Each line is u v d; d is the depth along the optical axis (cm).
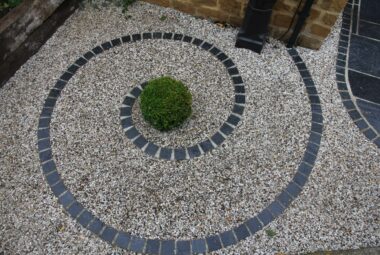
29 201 282
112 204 282
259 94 356
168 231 271
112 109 341
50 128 326
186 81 364
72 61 376
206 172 302
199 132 327
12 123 327
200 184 295
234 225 274
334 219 280
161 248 263
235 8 397
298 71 377
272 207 284
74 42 394
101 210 279
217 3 400
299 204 287
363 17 436
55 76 362
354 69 382
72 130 325
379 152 321
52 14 388
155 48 392
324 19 362
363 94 361
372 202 290
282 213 282
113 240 265
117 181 295
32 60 374
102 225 272
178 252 262
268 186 296
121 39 399
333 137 328
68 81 359
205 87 360
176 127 329
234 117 338
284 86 363
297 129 332
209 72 372
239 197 289
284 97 354
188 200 286
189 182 296
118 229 271
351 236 272
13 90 350
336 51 397
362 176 304
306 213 282
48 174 297
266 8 346
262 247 265
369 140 328
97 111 339
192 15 428
